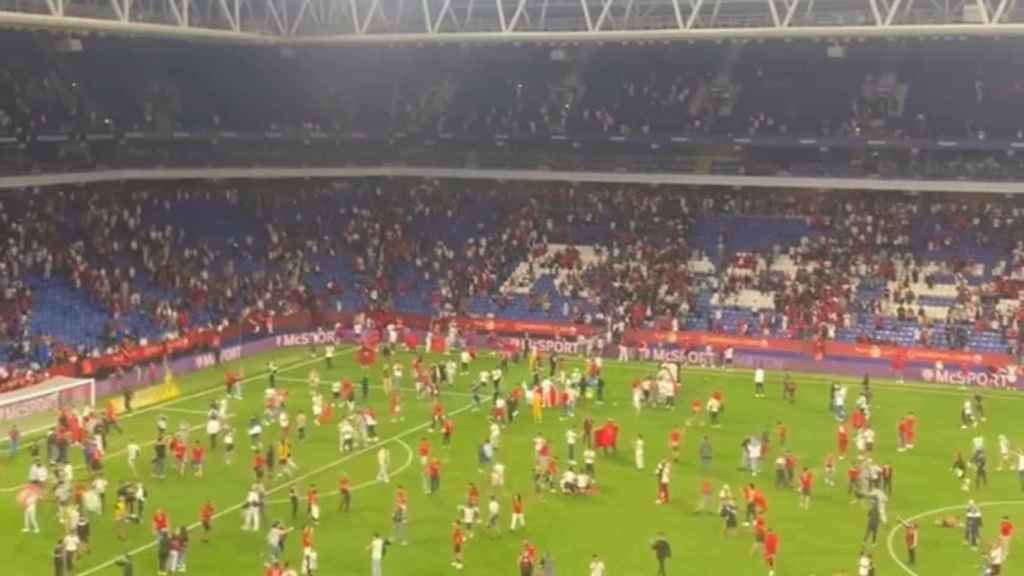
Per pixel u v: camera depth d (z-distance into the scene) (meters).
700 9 87.69
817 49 91.75
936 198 91.19
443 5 85.62
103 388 68.62
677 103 97.44
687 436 62.31
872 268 85.94
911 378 76.81
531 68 101.75
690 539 47.03
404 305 89.62
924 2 85.38
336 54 95.25
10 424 60.25
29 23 63.78
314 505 48.03
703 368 80.00
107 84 91.06
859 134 90.81
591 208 97.00
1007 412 68.19
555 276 90.06
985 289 82.19
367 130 100.25
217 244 90.06
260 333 83.19
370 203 100.12
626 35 78.06
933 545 46.47
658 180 92.25
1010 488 53.81
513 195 99.88
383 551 42.69
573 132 96.62
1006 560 44.72
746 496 48.69
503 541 46.72
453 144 99.62
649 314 84.31
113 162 82.69
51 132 83.00
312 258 92.81
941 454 59.38
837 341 79.75
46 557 44.25
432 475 52.16
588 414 67.06
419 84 103.31
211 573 42.94
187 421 64.06
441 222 97.44
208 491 52.28
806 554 45.34
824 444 60.66
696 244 91.69
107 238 83.56
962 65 94.31
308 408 67.25
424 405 68.50
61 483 48.59
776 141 91.88
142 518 48.53
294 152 94.19
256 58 96.00
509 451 59.22
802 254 88.62
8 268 76.00
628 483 54.38
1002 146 87.56
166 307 78.31
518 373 77.25
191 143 91.12
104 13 79.69
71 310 75.12
